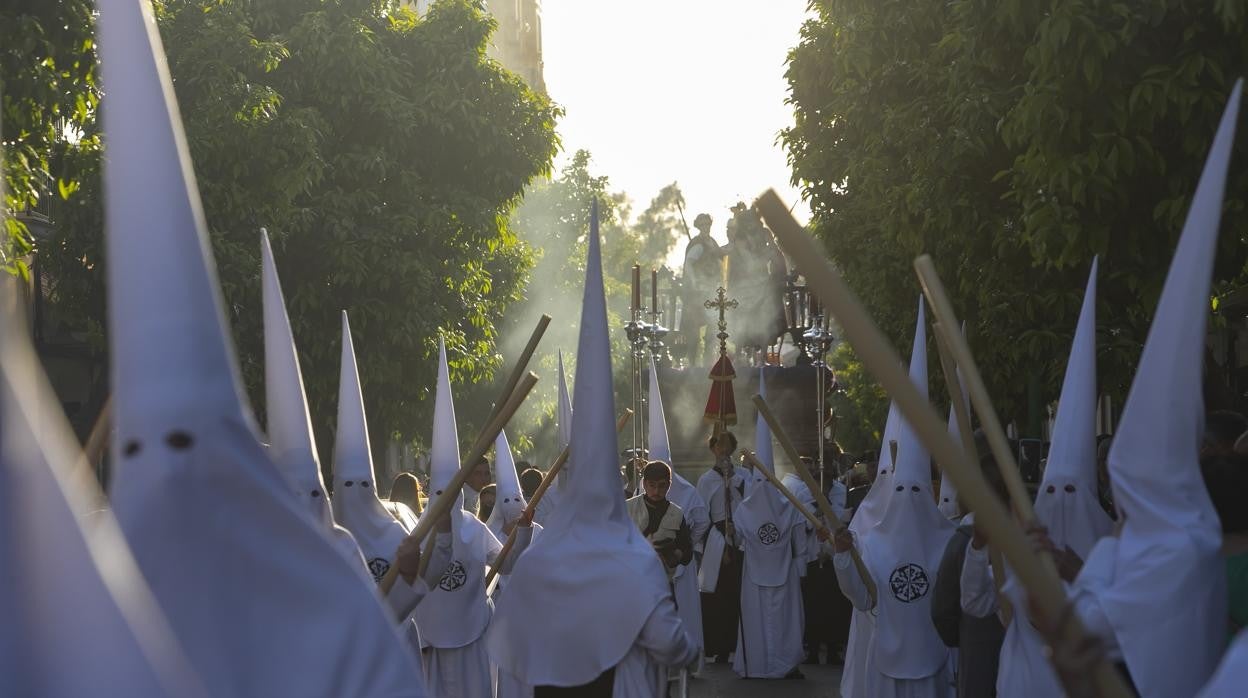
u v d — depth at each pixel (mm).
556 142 25484
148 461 3023
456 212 23953
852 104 18406
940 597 7605
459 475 6641
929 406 2623
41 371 2215
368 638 3367
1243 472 4797
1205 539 4406
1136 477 4465
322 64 22609
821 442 15531
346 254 21906
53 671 2123
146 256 3055
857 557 9008
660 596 6465
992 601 7145
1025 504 4227
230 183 20984
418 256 23359
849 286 22891
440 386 11117
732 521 15906
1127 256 10930
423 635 9781
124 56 3105
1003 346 15500
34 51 11141
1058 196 10672
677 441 29062
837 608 16469
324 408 22859
